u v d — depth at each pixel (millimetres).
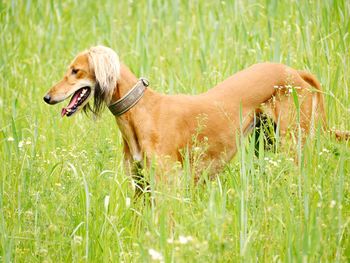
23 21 16781
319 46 12695
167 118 9836
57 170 10031
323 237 8008
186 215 8383
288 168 9211
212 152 10234
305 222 7816
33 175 9664
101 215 9062
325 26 12953
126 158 10016
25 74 14453
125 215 9062
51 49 15445
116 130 11391
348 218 8211
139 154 9844
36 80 14172
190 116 10023
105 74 9633
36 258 8461
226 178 10008
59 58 15211
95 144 10484
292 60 12805
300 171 8898
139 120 9758
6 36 15523
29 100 13148
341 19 13039
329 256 7887
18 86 13961
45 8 17609
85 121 11797
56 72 14375
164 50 14641
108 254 8453
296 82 10398
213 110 10180
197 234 8117
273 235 8148
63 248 8523
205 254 7312
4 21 16109
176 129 9867
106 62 9672
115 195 9344
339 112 11062
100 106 9875
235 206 8523
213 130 10141
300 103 10273
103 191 9344
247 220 8438
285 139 10086
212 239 7480
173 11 15211
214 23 14562
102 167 9773
